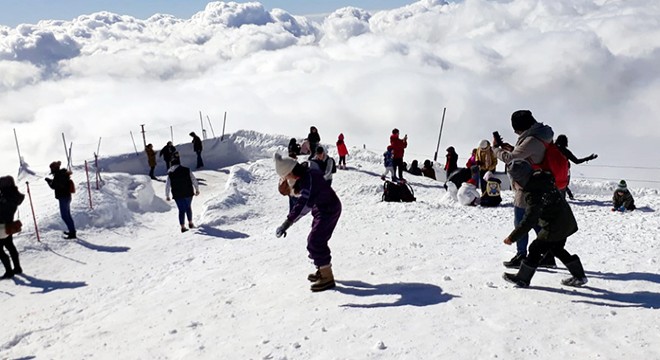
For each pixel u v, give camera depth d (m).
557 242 5.98
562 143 11.40
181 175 14.03
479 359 4.59
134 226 15.23
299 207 6.53
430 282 6.70
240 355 5.23
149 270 10.70
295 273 7.84
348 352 4.96
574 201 15.85
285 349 5.22
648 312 5.30
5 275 10.87
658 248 7.82
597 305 5.56
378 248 8.94
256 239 11.64
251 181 19.88
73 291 9.84
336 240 9.96
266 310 6.42
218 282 8.09
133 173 24.78
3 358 6.70
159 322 6.68
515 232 5.77
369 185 18.56
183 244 12.84
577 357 4.52
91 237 13.70
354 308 6.07
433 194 18.53
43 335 7.51
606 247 8.15
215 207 15.84
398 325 5.45
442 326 5.31
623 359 4.43
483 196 14.48
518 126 6.24
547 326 5.12
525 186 5.76
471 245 8.88
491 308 5.66
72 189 13.23
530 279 6.20
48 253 12.37
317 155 11.49
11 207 10.77
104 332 6.75
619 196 13.67
